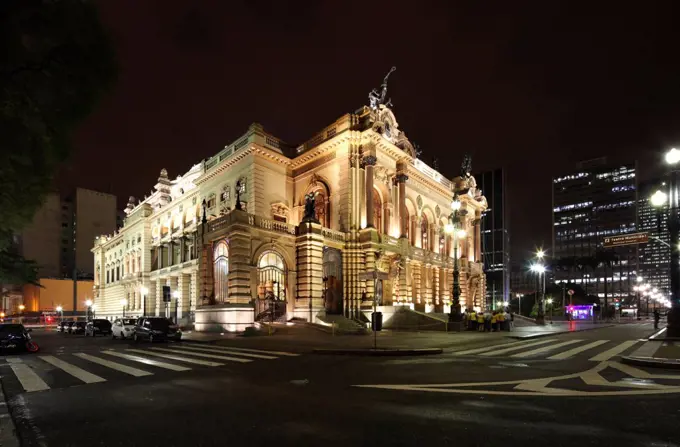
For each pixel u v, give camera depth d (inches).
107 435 268.1
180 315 1934.1
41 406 348.8
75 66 205.6
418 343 855.7
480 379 446.9
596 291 5910.4
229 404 343.9
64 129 217.0
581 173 6786.4
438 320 1338.6
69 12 197.3
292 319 1317.7
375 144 1539.1
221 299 1337.4
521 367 533.3
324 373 497.7
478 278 2306.8
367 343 860.6
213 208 1776.6
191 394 386.3
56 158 219.9
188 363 602.9
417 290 1765.5
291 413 312.7
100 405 349.4
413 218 1851.6
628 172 6382.9
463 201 2245.3
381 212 1627.7
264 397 368.2
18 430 281.1
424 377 462.6
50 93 200.7
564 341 940.6
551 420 284.5
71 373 530.0
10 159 202.7
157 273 2223.2
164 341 1013.8
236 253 1232.8
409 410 315.6
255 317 1259.8
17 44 182.2
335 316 1364.4
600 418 288.2
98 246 3218.5
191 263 1870.1
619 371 491.5
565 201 6865.2
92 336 1437.0
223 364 586.9
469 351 738.2
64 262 4372.5
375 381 440.5
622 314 4778.5
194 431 272.5
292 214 1651.1
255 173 1553.9
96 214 4503.0
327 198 1555.1
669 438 247.1
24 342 810.8
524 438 249.0
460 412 308.0
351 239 1457.9
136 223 2519.7
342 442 246.7
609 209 6451.8
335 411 316.5
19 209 225.1
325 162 1576.0
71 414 321.1
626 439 245.8
